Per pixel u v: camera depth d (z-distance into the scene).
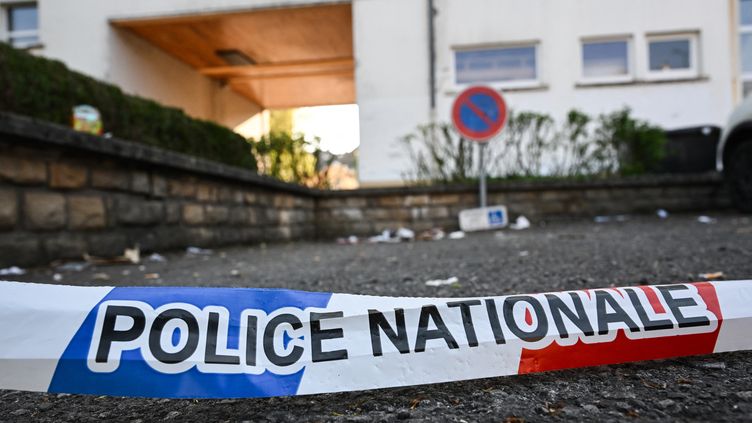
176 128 4.86
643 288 1.21
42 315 0.94
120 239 3.71
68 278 2.77
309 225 6.96
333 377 0.99
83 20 9.42
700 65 8.66
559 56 8.85
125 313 0.97
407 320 1.06
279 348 1.00
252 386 0.95
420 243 5.12
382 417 0.96
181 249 4.39
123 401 1.09
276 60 12.22
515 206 6.69
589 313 1.14
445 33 9.07
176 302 1.00
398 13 9.14
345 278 2.71
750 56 9.16
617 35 8.78
